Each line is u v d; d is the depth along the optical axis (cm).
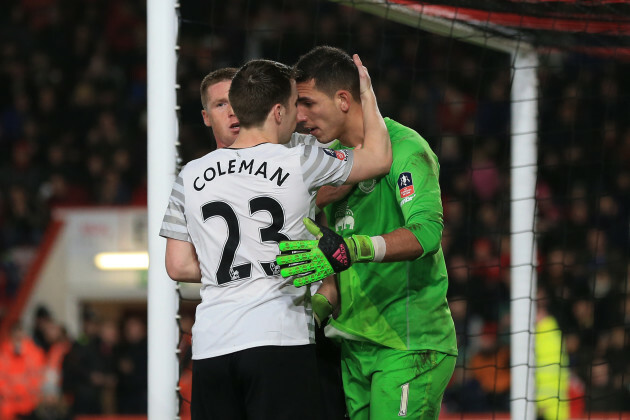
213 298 805
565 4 1143
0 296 2836
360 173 832
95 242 2531
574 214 2691
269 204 797
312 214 834
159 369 984
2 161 3281
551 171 2767
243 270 795
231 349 786
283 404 781
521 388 1255
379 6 1118
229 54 3155
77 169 3119
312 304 898
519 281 1258
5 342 2319
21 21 3569
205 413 812
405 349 902
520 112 1250
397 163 868
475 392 2225
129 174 3088
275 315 787
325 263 775
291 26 3180
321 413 818
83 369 2316
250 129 830
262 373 779
